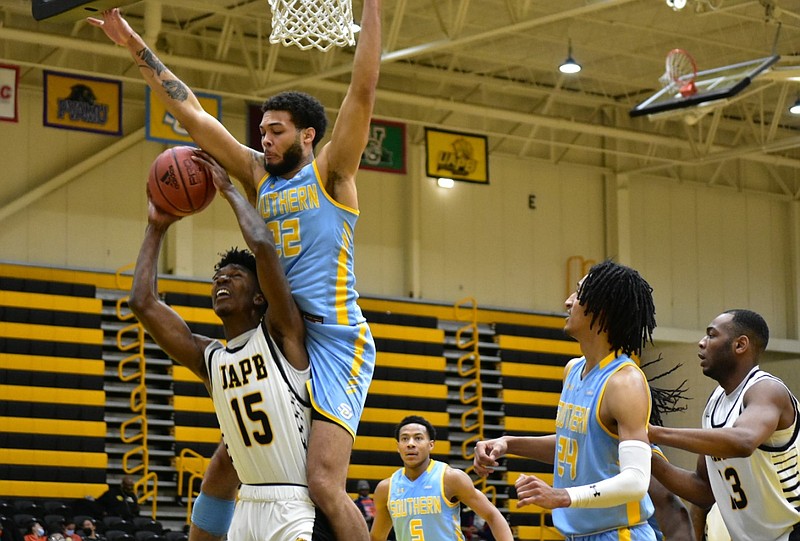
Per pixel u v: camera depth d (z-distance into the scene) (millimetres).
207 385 4699
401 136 21422
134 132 20250
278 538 4312
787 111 25094
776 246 26766
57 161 19812
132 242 20203
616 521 4484
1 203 19266
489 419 22547
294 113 4551
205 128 4797
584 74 23203
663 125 24891
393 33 18219
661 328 24812
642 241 25141
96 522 16781
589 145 24969
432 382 21797
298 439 4363
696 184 25938
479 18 20641
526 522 21719
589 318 4566
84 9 4836
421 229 22953
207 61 19766
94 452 18797
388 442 21078
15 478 18156
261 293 4516
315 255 4461
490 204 23891
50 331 18812
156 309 4641
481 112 22125
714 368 5484
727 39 21688
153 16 18406
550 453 5004
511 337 22984
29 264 18906
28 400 18469
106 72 20109
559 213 24625
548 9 20281
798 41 21859
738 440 4953
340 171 4473
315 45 5363
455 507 8109
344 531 4305
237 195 4504
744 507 5371
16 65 18203
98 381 19031
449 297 23094
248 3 19547
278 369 4359
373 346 4598
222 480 4828
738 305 25969
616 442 4473
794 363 25562
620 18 20625
